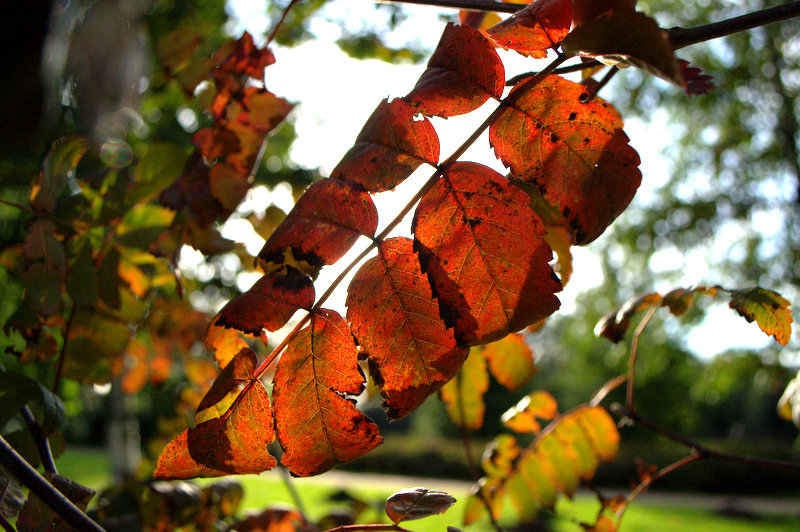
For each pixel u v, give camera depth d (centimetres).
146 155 49
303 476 36
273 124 49
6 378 43
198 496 53
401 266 35
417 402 35
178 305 74
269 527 59
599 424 60
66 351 51
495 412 830
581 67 38
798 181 429
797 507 553
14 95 25
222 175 48
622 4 35
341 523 66
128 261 53
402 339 35
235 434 35
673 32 36
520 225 34
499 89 36
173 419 76
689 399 535
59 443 46
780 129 439
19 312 48
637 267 463
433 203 35
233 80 48
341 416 35
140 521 51
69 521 33
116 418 229
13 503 38
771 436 1026
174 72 50
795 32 422
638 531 380
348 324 35
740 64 435
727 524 425
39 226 46
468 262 34
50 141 47
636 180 35
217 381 35
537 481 61
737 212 441
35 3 25
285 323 35
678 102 436
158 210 50
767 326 45
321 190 35
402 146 35
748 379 391
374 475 711
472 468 60
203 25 113
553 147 35
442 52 36
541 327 57
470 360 57
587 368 517
